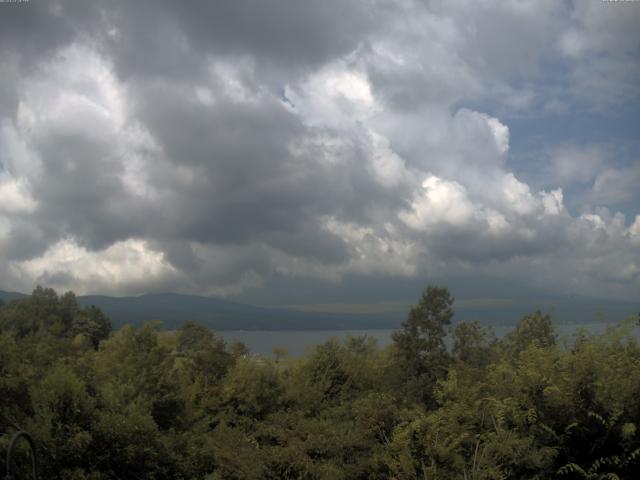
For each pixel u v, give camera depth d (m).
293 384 19.41
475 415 10.42
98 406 11.68
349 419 15.60
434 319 20.59
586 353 8.74
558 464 8.52
